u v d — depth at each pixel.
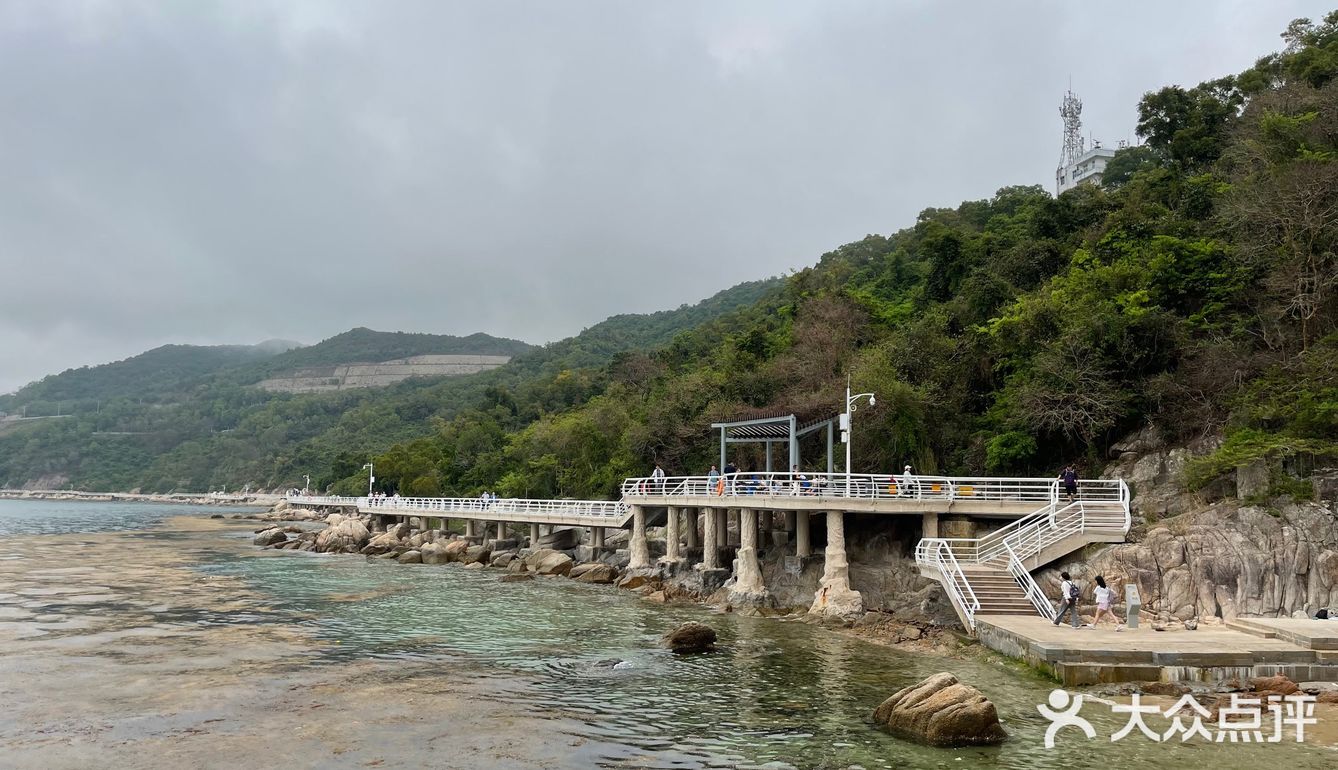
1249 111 49.66
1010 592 26.73
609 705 18.47
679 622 29.98
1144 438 35.94
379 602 34.25
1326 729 16.27
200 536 75.25
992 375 44.78
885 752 15.23
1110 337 36.66
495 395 141.50
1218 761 14.60
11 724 16.58
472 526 62.31
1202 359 35.19
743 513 35.31
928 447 43.16
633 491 45.56
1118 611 26.08
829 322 60.00
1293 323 35.22
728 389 61.28
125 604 32.41
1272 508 27.41
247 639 25.58
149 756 14.76
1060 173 116.31
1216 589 26.09
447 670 21.78
